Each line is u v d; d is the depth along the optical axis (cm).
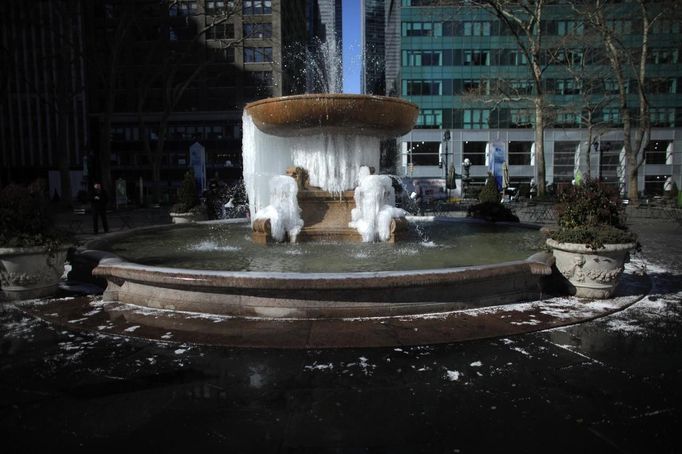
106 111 3266
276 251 791
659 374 372
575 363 394
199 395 337
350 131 906
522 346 433
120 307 553
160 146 3578
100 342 442
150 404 324
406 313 516
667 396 335
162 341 440
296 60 6581
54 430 291
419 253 763
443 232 1071
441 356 408
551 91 5025
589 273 590
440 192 4481
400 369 381
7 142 6944
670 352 418
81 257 696
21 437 284
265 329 468
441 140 5391
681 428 292
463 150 5409
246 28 5806
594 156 5266
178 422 300
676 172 5253
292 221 913
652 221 2114
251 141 1042
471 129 5353
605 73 4294
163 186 6462
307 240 905
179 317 509
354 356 407
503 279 566
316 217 931
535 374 372
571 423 298
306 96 815
